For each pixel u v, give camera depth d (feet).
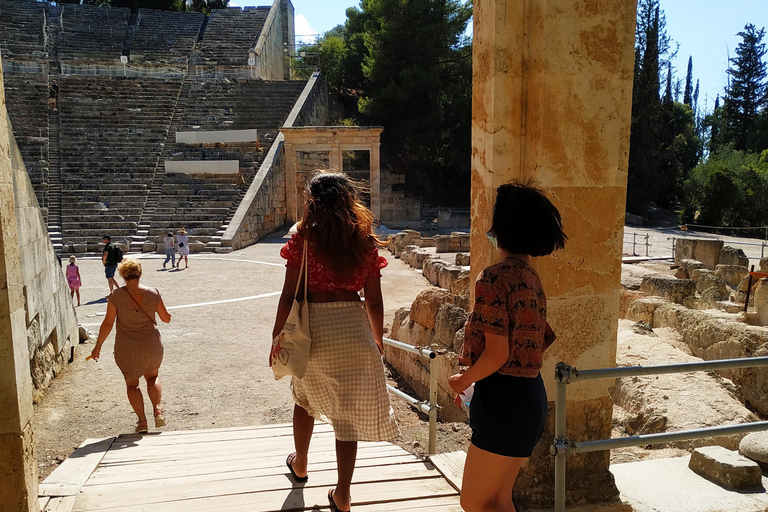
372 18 153.07
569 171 11.11
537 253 8.36
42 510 10.87
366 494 11.51
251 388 25.86
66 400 24.21
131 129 108.47
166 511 10.77
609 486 11.85
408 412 23.68
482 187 11.76
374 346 9.93
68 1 180.04
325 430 16.67
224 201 93.81
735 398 19.16
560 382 9.80
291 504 11.00
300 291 9.97
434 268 54.54
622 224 11.57
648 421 18.28
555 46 10.75
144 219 89.15
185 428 21.33
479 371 7.93
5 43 130.82
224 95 123.95
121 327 18.15
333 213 9.70
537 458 11.59
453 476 12.21
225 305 44.50
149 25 156.35
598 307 11.61
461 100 133.69
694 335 28.22
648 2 174.19
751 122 203.51
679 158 167.12
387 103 131.64
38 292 24.61
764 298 36.19
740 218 137.18
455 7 137.80
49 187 92.17
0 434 8.72
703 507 11.68
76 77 119.03
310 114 124.26
